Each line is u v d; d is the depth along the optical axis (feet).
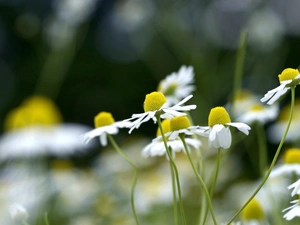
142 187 3.06
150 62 4.68
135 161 3.58
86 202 2.95
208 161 3.09
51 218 2.83
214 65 3.90
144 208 2.91
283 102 4.45
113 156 3.61
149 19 3.77
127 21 3.83
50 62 3.60
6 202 2.73
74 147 2.79
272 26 3.51
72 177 3.07
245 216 1.68
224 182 3.48
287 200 2.09
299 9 4.97
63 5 3.32
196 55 3.48
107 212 2.88
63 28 3.34
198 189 3.13
